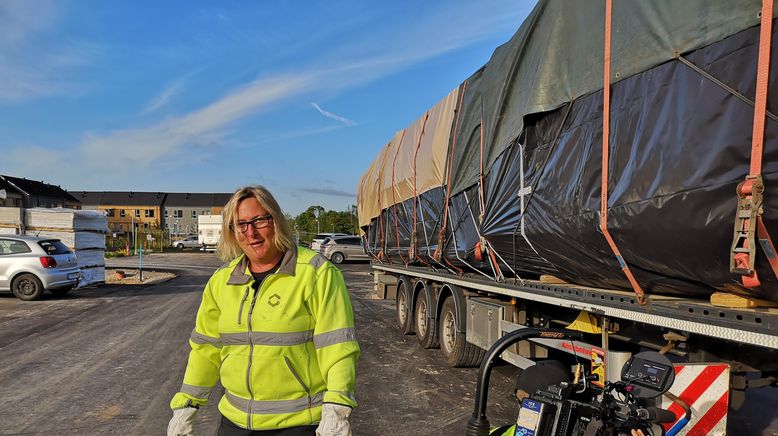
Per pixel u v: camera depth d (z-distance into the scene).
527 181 4.56
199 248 59.34
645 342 3.63
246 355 2.19
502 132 5.10
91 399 5.72
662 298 3.25
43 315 11.68
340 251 31.33
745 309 2.57
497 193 5.22
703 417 2.90
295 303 2.17
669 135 2.89
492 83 5.36
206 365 2.42
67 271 14.74
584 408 2.16
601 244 3.50
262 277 2.29
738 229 2.39
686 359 3.24
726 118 2.55
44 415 5.23
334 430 2.00
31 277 14.04
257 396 2.20
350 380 2.11
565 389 2.27
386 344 8.80
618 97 3.40
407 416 5.21
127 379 6.51
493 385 6.22
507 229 4.90
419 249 8.16
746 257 2.37
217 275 2.38
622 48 3.37
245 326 2.20
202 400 2.43
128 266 31.58
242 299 2.23
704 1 2.75
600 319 3.98
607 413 2.14
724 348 3.03
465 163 6.25
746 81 2.47
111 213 98.50
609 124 3.44
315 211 69.88
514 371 6.85
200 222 55.34
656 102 3.04
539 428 2.19
